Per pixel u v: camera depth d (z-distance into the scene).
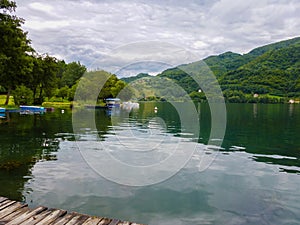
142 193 7.13
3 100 43.56
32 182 7.77
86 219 5.08
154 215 5.95
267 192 7.40
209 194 7.19
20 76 36.56
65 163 9.76
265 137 16.97
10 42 30.05
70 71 59.62
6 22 29.56
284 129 20.98
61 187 7.42
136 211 6.11
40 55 43.44
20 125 20.34
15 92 37.69
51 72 44.84
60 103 45.09
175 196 7.00
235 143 14.70
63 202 6.48
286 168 9.80
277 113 37.47
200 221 5.73
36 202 6.43
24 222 4.87
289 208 6.41
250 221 5.78
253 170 9.48
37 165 9.50
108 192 7.13
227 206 6.48
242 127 22.05
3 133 16.59
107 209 6.18
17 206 5.53
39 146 12.72
